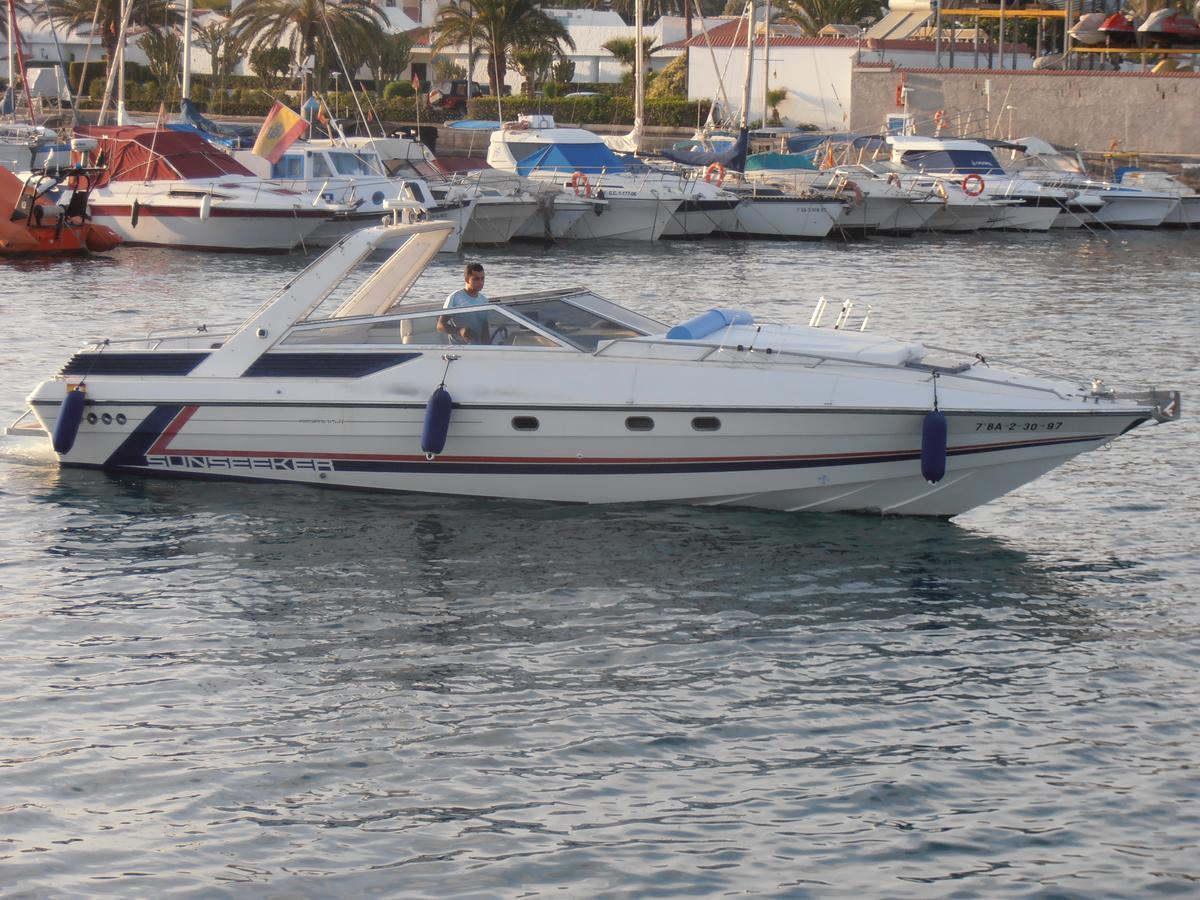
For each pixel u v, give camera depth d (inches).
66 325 2201.0
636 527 1194.6
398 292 1337.4
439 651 956.0
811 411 1178.0
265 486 1294.3
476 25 5940.0
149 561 1116.5
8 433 1364.4
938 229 4333.2
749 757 818.2
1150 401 1178.0
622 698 889.5
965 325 2401.6
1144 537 1213.1
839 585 1082.7
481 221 3634.4
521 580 1081.4
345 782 787.4
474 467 1246.9
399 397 1234.6
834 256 3609.7
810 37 6579.7
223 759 809.5
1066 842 736.3
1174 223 4559.5
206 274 2925.7
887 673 930.7
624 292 2778.1
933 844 733.9
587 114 6127.0
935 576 1106.7
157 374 1294.3
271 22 5246.1
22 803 759.7
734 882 700.7
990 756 821.9
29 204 3149.6
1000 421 1170.6
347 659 943.0
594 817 754.8
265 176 3425.2
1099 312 2578.7
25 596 1041.5
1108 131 5275.6
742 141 4104.3
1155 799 775.7
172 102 5949.8
